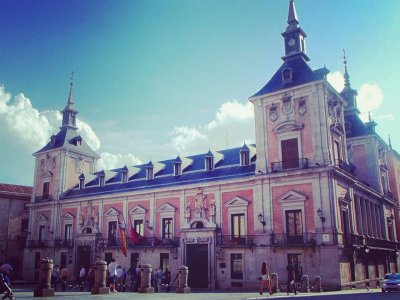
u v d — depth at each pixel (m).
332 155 31.48
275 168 32.28
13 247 53.09
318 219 29.17
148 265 23.56
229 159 39.06
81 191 50.06
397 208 48.94
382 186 45.03
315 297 19.75
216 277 33.84
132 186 44.59
